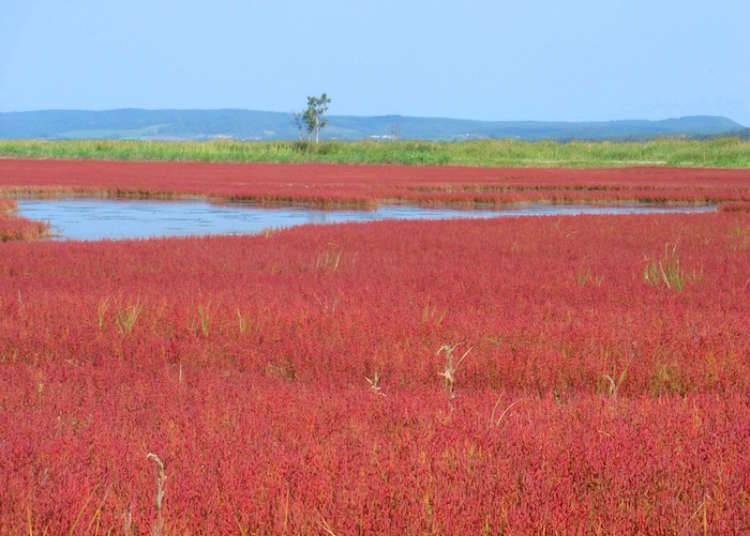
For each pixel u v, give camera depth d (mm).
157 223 41281
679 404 9969
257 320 14828
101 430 8477
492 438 8328
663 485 7293
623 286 19484
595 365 12203
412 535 6398
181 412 9281
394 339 13594
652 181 75500
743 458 7867
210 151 124875
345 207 51812
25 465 7574
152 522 6262
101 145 130250
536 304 17297
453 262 24641
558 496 7027
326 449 7988
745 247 28625
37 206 49875
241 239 30297
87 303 16203
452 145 135750
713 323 15148
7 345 13195
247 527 6410
